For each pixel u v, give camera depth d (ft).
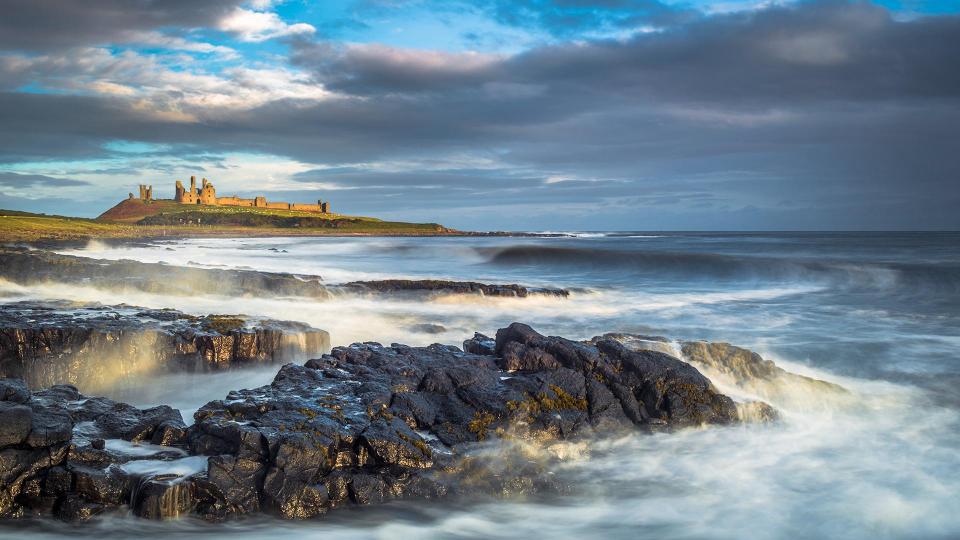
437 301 113.80
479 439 40.40
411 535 34.35
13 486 31.78
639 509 37.29
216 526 32.63
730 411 47.52
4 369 55.57
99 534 31.94
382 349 54.24
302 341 65.05
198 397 58.54
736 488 39.60
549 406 44.57
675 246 341.41
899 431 48.85
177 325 63.16
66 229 423.64
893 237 590.14
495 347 56.13
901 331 88.28
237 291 109.40
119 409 40.88
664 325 93.45
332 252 304.09
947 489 39.45
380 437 36.94
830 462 43.21
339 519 34.32
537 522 36.14
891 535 34.65
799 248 296.71
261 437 34.78
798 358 72.69
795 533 34.91
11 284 111.96
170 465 34.71
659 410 46.50
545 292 120.57
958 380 62.90
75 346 57.36
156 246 299.17
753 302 119.03
